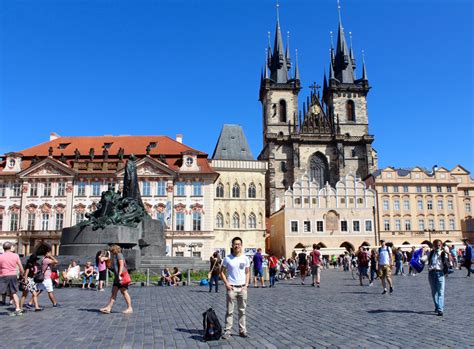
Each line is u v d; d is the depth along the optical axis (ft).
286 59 419.54
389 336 38.06
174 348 34.40
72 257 101.65
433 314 50.52
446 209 321.73
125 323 45.78
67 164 257.34
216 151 304.50
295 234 291.58
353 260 173.27
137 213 116.16
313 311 54.85
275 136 378.94
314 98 402.11
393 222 316.40
